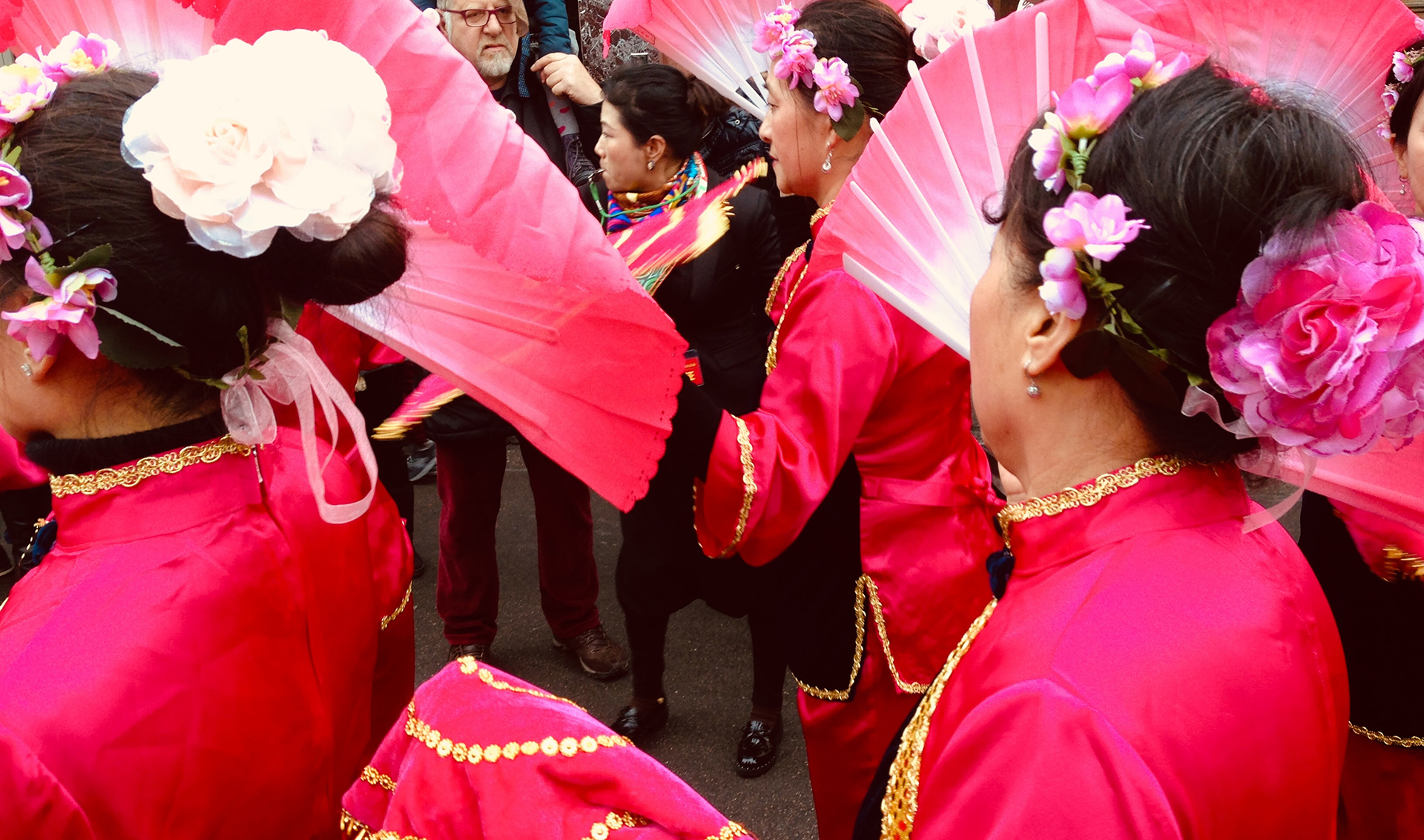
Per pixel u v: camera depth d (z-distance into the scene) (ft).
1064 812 2.08
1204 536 2.44
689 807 2.26
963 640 2.80
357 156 2.67
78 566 2.83
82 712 2.58
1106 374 2.44
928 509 5.07
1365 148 4.62
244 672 2.87
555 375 3.68
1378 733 4.38
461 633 8.96
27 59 2.85
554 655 9.57
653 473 3.94
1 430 4.16
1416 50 4.41
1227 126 2.21
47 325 2.57
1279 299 2.10
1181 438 2.41
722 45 6.55
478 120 3.22
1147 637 2.24
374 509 4.10
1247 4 4.43
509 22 8.90
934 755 2.47
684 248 6.28
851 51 4.93
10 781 2.47
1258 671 2.25
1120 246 2.15
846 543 5.18
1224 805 2.14
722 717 8.68
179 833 2.71
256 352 2.87
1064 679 2.21
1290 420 2.15
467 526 8.56
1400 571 4.09
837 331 4.65
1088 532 2.49
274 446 3.35
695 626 10.00
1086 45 3.64
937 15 5.06
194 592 2.82
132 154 2.53
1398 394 2.19
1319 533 4.57
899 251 4.00
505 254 3.24
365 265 2.83
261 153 2.50
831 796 5.53
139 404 2.88
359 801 2.60
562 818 2.23
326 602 3.26
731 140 9.25
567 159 9.57
